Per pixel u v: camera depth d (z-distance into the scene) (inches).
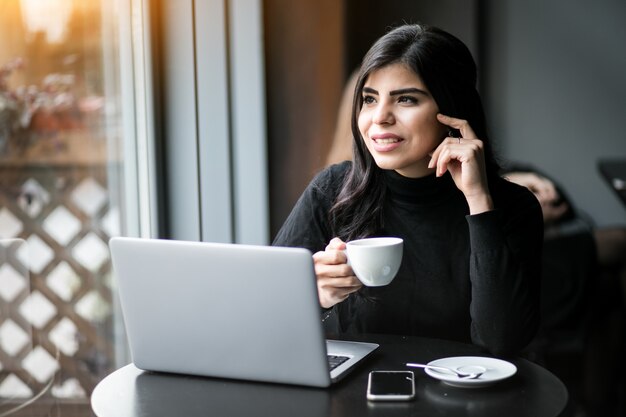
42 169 94.2
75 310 98.7
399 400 55.7
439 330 71.0
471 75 69.8
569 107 168.6
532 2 167.2
